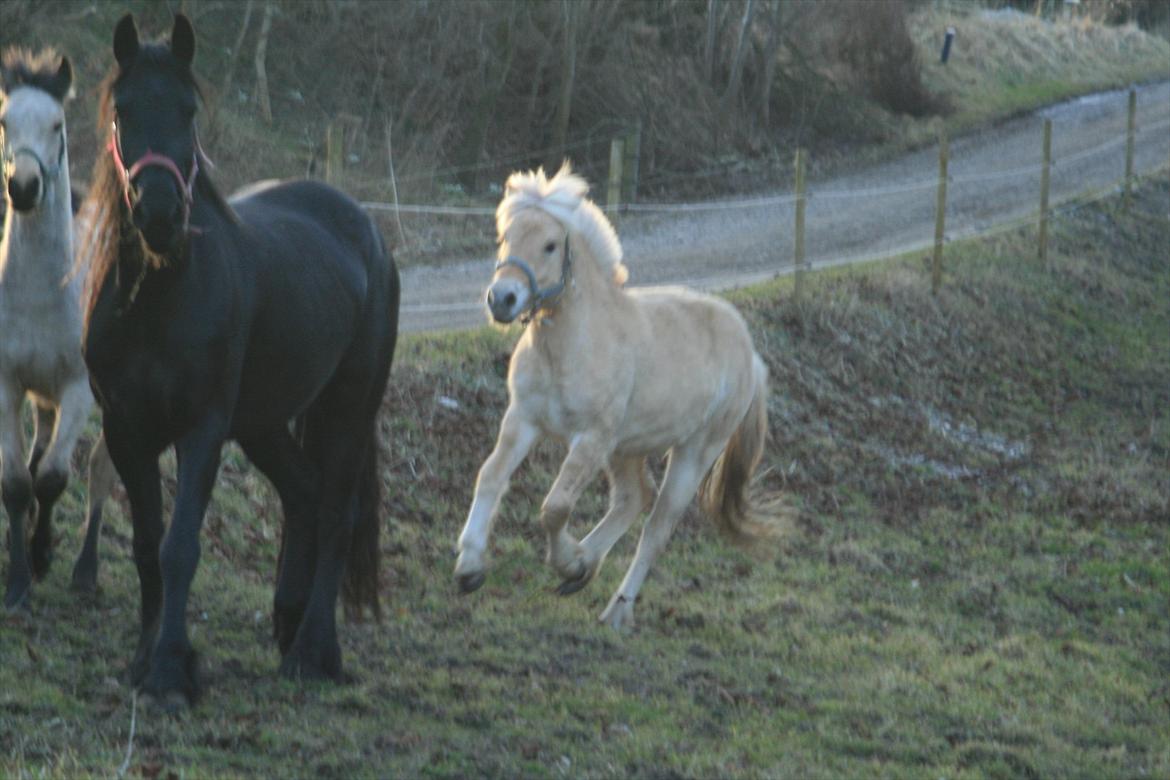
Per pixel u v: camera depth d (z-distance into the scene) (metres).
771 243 23.73
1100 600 12.44
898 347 19.00
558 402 8.49
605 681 8.08
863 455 15.41
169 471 10.28
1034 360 20.81
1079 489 15.94
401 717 6.73
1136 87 44.47
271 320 6.62
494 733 6.75
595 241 8.73
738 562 11.63
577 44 29.38
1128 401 20.42
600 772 6.44
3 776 5.18
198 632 7.68
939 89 39.50
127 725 5.92
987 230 25.84
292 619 7.34
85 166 18.94
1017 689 9.53
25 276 7.46
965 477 15.71
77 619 7.53
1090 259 26.22
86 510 9.29
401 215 22.33
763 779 6.74
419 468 11.82
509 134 28.91
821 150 33.56
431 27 29.23
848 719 8.16
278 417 6.96
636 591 9.52
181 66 5.96
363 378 7.60
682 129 30.75
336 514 7.43
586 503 12.20
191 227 6.04
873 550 12.76
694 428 9.50
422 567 10.11
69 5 24.34
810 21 36.41
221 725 6.10
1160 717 9.52
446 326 15.80
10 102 7.20
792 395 16.28
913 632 10.54
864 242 24.42
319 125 26.16
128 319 5.98
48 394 7.86
